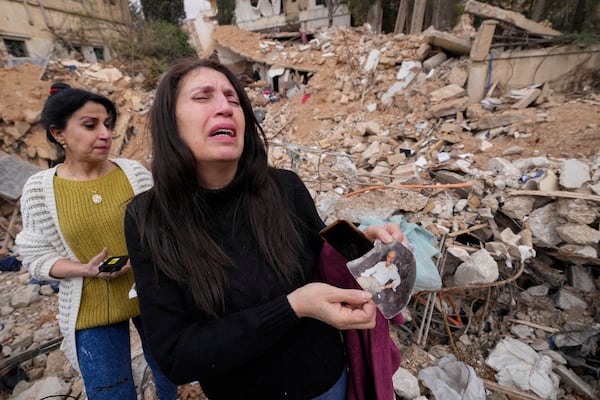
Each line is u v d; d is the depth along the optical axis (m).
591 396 2.09
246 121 0.96
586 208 2.52
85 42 13.08
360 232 0.91
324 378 1.02
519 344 2.42
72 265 1.27
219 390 0.99
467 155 4.10
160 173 0.86
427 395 2.18
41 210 1.26
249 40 12.18
